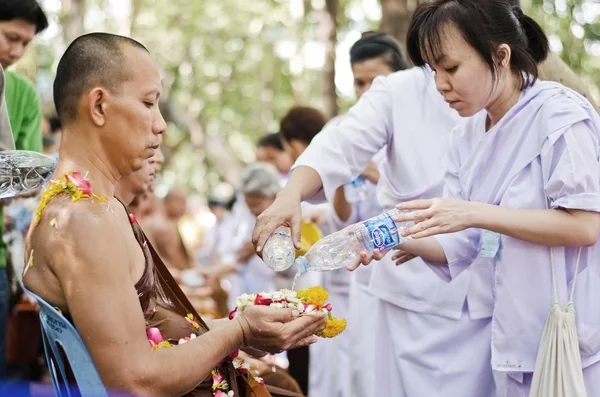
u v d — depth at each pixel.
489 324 3.48
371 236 3.04
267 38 18.52
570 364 2.95
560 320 2.98
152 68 2.58
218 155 15.24
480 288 3.45
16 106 4.39
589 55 12.95
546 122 3.02
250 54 18.81
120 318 2.31
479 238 3.33
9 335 5.23
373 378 4.01
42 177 2.75
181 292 2.79
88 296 2.31
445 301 3.53
